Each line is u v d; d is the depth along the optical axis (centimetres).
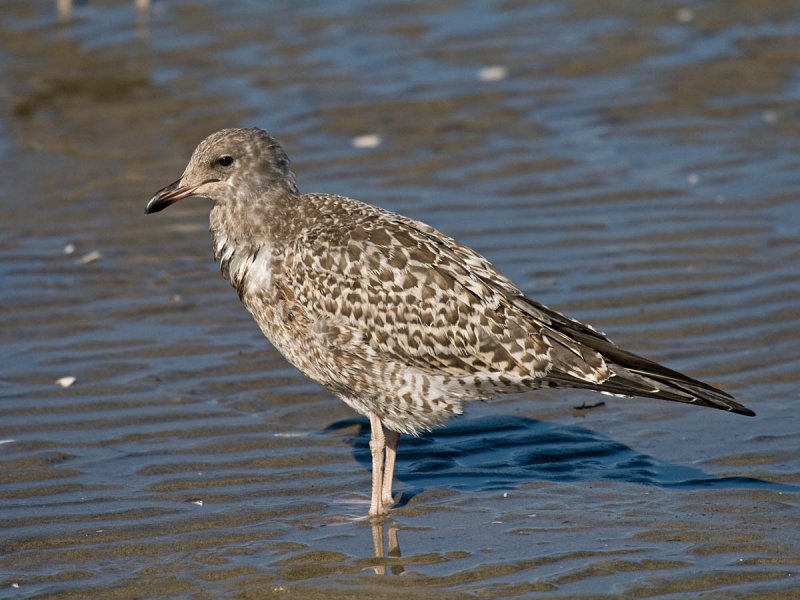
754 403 1286
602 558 1016
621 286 1552
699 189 1833
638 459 1195
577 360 1072
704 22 2492
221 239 1177
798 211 1747
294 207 1155
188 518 1108
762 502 1100
